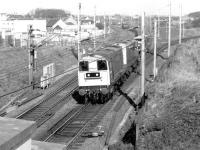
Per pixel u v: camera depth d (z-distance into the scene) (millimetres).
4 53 41969
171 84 23375
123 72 30828
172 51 55469
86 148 16016
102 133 18094
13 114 22094
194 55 39750
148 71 39375
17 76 31984
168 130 14906
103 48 29094
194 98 17969
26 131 3586
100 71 24703
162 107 18531
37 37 51375
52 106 23859
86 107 24078
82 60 24766
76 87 30422
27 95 27422
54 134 17875
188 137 13992
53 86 31469
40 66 37781
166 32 97125
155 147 14227
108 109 23391
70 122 20172
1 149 3121
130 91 28875
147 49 51906
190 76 27219
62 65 42156
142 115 18281
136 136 15586
